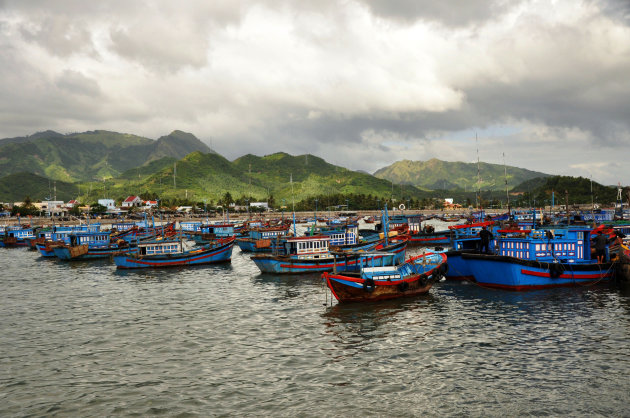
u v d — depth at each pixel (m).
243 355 30.34
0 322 40.25
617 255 48.34
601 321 35.75
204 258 75.62
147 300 48.34
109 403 23.88
